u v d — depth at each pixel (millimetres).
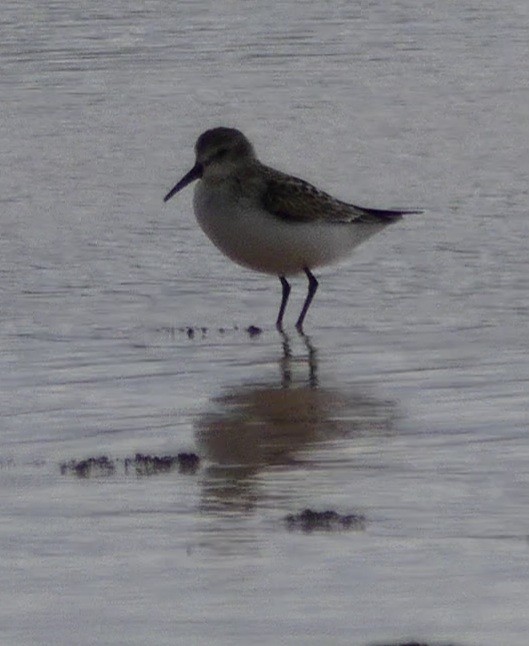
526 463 11305
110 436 12211
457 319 15680
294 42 30062
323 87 26938
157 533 10031
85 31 30484
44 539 9945
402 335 15188
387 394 13266
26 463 11523
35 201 20594
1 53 28734
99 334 15352
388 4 33438
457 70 28094
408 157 22672
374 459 11508
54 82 27000
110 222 19641
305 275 16719
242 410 12891
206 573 9328
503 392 13188
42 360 14453
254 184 15836
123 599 8969
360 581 9172
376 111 25438
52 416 12734
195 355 14672
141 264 17938
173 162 22516
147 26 31031
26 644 8391
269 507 10508
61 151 23109
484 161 22312
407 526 10062
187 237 19016
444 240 18594
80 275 17516
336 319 15914
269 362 14422
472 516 10227
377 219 16359
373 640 8352
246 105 25828
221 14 32312
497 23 31828
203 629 8547
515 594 8938
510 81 27281
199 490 10875
